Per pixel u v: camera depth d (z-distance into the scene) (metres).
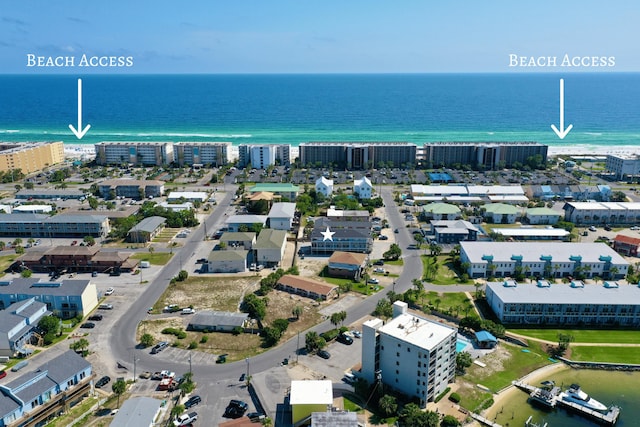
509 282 182.25
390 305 176.50
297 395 124.06
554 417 129.50
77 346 150.62
